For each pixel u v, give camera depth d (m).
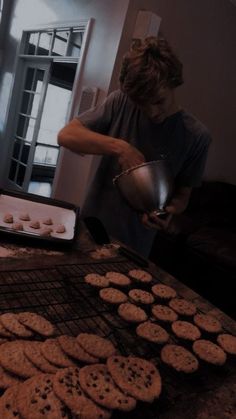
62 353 0.62
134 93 0.91
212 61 3.52
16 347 0.62
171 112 1.16
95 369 0.60
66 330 0.70
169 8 2.85
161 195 1.00
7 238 1.02
